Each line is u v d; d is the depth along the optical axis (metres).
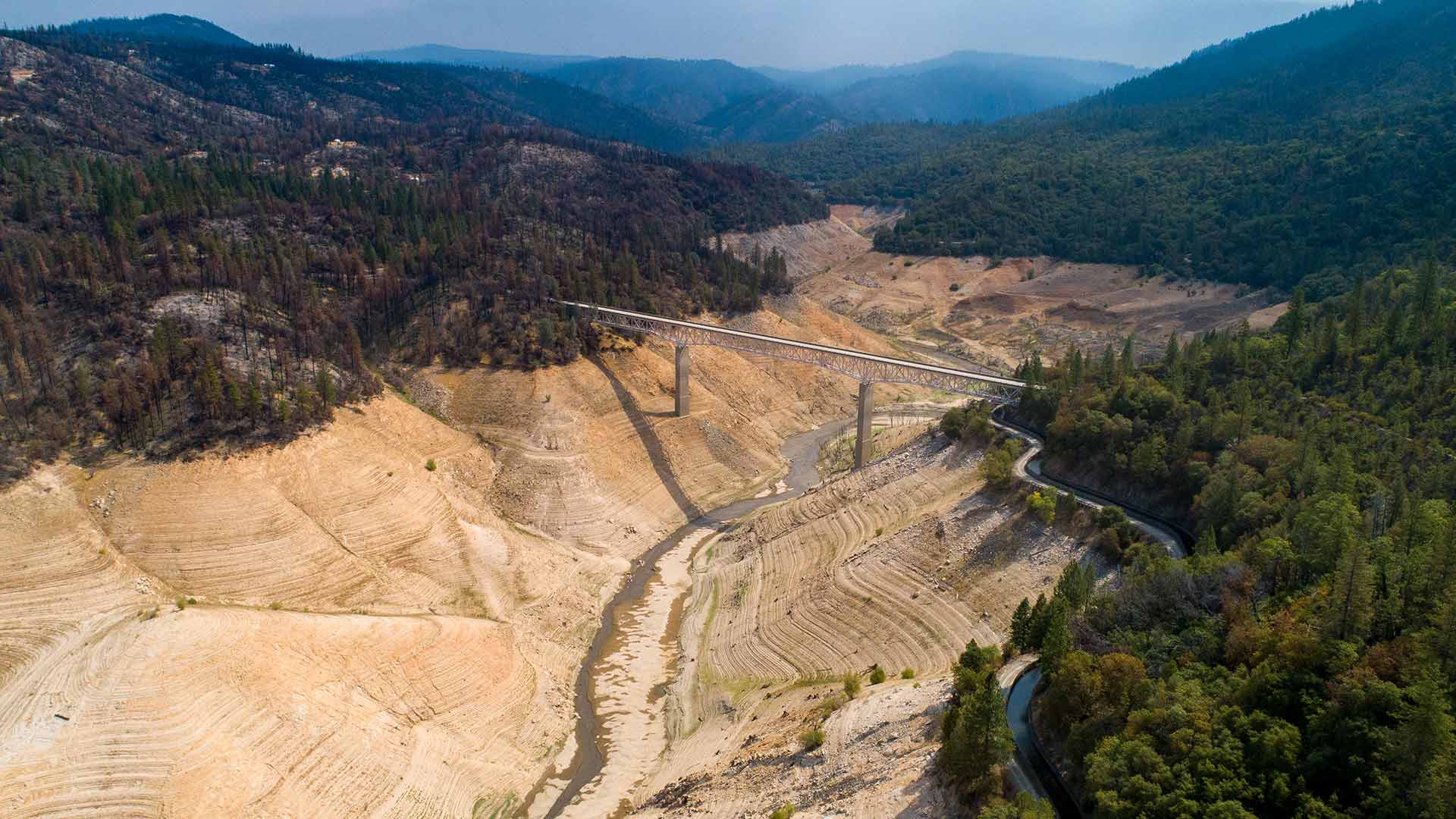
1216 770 52.53
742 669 104.62
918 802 63.53
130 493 102.19
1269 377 122.88
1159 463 106.50
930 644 96.19
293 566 102.25
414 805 81.12
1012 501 111.31
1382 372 117.81
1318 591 66.81
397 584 108.31
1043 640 77.50
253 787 75.25
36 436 105.50
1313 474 91.94
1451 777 45.56
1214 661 66.56
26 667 80.69
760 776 77.62
